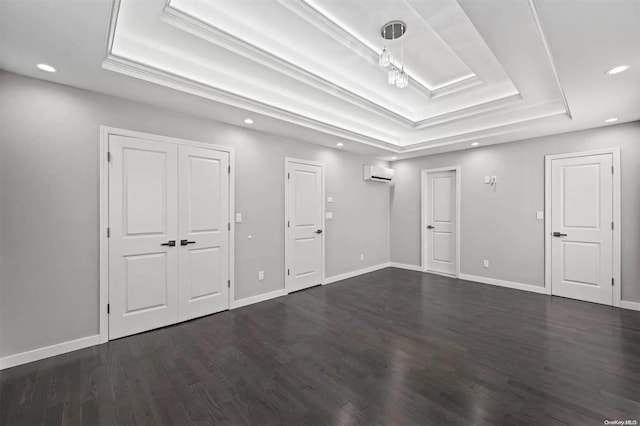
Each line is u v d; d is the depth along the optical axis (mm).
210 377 2195
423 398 1936
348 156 5301
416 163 5773
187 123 3287
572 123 3621
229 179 3662
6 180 2330
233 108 3094
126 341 2791
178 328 3092
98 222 2740
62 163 2559
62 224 2562
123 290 2873
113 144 2811
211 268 3506
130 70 2367
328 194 4961
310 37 2592
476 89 3570
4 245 2324
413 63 3123
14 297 2359
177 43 2406
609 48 1979
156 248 3074
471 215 4984
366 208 5672
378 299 4043
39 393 2008
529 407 1834
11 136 2346
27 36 1861
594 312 3475
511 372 2223
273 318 3365
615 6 1562
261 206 4004
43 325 2479
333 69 3186
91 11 1644
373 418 1755
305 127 3779
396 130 4855
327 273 4941
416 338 2822
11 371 2275
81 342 2645
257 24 2420
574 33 1818
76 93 2617
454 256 5309
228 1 2143
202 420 1758
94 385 2100
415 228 5812
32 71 2320
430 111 4363
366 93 3738
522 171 4414
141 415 1803
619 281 3641
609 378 2129
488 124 4238
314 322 3242
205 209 3447
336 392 2008
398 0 2180
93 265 2717
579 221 3932
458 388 2037
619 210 3633
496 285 4695
